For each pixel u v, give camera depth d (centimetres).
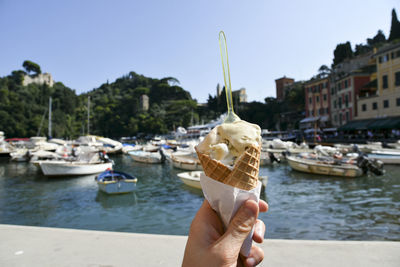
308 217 927
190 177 1456
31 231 356
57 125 9888
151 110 11669
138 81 16675
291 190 1347
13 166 2733
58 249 295
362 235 762
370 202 1091
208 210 117
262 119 8750
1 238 330
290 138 5119
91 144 4162
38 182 1777
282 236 767
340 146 2744
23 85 12431
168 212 1047
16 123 8894
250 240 117
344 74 5153
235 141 108
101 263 258
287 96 8125
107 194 1318
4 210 1123
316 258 252
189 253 107
